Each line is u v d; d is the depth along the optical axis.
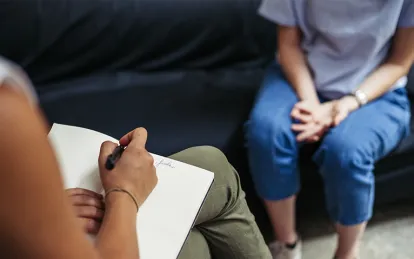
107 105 1.47
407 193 1.52
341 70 1.34
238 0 1.62
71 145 0.86
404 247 1.49
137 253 0.65
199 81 1.60
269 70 1.50
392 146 1.31
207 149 1.04
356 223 1.28
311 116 1.27
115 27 1.55
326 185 1.29
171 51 1.64
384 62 1.35
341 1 1.27
